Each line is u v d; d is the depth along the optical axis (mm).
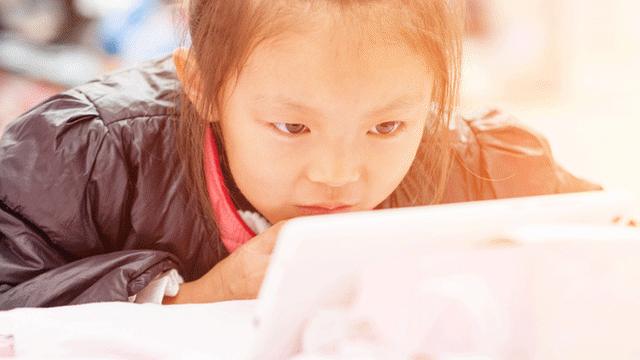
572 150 3324
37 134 1050
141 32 2830
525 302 678
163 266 983
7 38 3014
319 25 820
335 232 625
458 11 960
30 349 795
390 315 665
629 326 692
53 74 2775
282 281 634
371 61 820
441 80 953
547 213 676
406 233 640
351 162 861
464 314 667
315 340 664
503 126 1217
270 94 839
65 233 1051
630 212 733
